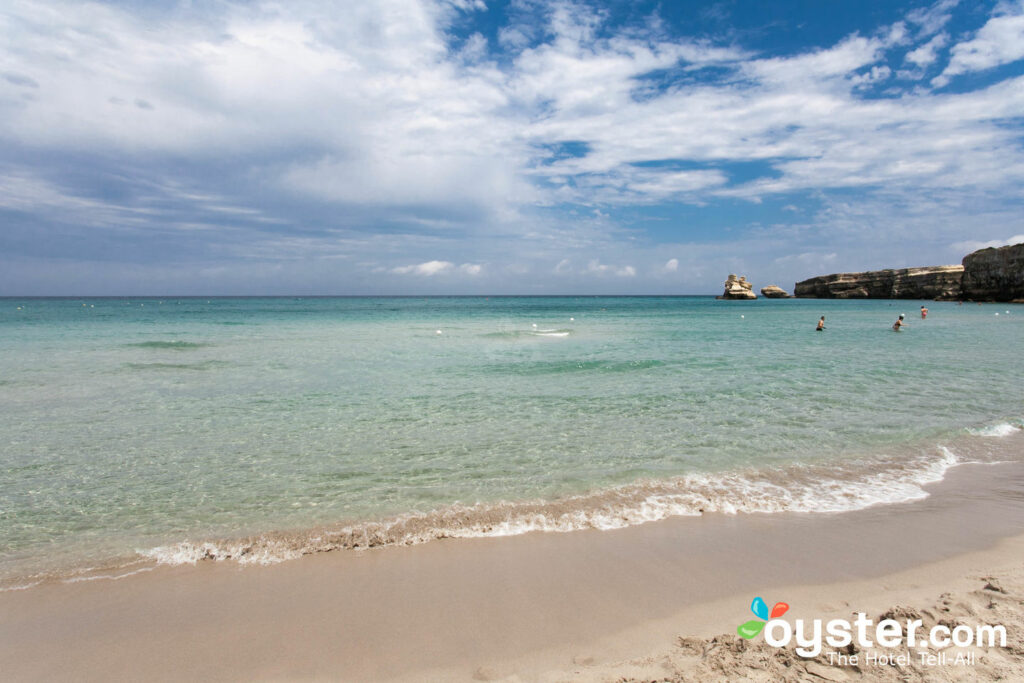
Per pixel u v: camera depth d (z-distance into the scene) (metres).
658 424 10.57
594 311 77.62
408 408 12.02
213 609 4.46
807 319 50.66
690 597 4.53
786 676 3.38
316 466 8.20
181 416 11.35
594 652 3.79
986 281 79.75
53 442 9.52
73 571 5.13
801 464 8.16
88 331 34.59
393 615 4.32
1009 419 10.85
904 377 15.85
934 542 5.58
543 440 9.51
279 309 83.00
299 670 3.67
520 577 4.92
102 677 3.63
